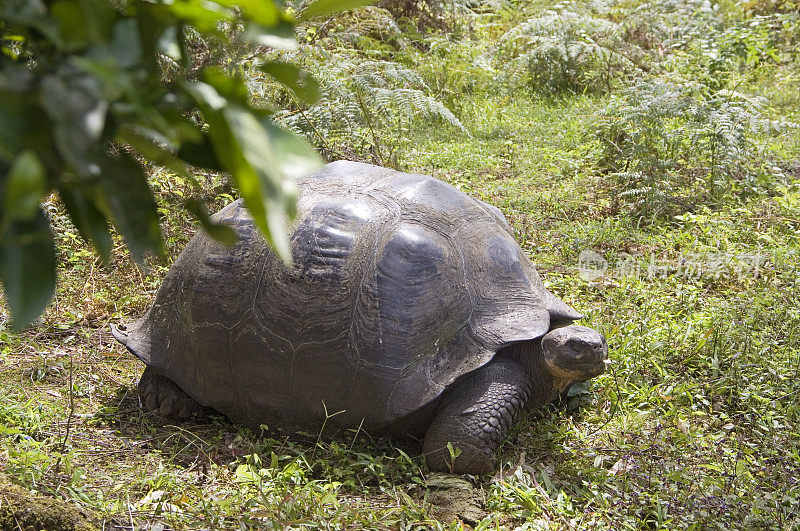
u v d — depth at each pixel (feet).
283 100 21.08
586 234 18.79
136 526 8.52
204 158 2.55
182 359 11.41
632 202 20.89
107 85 2.04
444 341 10.48
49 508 8.21
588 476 10.43
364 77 22.80
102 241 2.45
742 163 22.49
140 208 2.35
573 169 23.63
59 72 2.08
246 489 9.53
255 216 2.05
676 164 22.29
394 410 10.18
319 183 11.62
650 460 10.53
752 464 10.62
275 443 10.92
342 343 10.35
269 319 10.65
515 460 10.84
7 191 1.83
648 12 35.78
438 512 9.46
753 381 12.54
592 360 10.49
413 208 11.18
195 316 11.21
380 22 30.58
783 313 14.42
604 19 36.68
